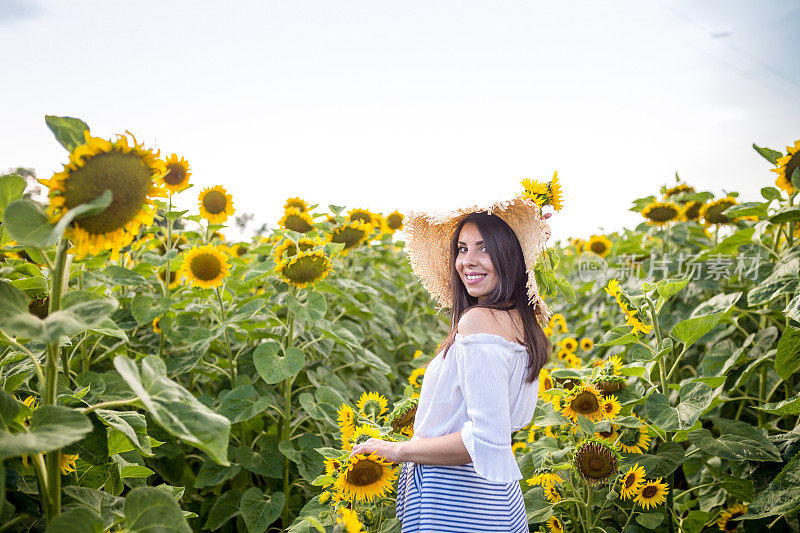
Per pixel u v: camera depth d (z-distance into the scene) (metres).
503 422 1.89
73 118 1.45
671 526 2.90
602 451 2.48
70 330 1.26
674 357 3.82
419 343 4.88
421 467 2.04
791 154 3.01
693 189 5.02
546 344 2.14
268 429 3.58
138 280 3.23
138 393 1.33
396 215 5.23
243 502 3.00
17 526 1.55
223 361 3.65
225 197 3.69
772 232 3.76
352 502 2.14
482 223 2.19
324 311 3.13
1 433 1.26
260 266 3.43
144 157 1.39
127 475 2.19
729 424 2.81
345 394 3.58
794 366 2.82
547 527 2.85
